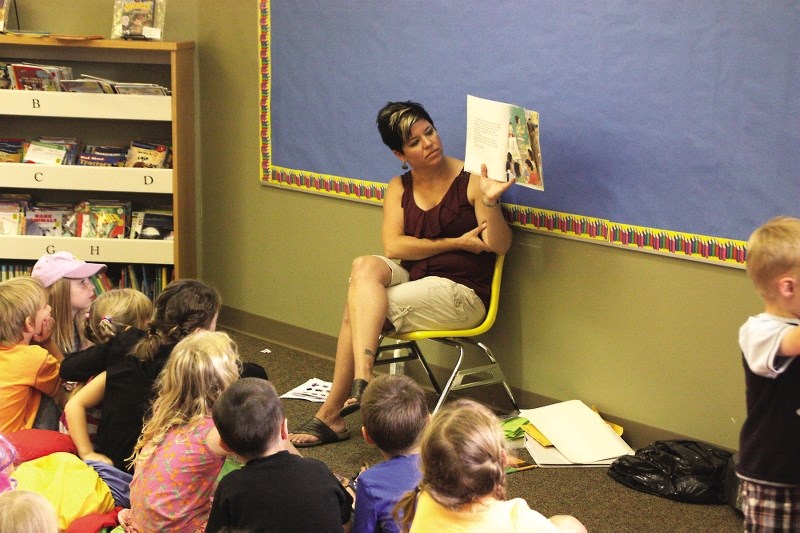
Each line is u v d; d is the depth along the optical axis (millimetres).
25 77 4387
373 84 3988
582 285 3500
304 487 2051
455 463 1785
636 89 3217
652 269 3305
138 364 2734
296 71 4266
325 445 3492
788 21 2844
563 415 3471
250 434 2090
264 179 4516
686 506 3037
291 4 4211
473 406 1903
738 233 3061
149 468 2398
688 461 3098
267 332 4688
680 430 3332
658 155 3205
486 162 3338
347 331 3535
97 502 2539
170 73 4680
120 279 4672
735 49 2967
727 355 3170
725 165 3053
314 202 4352
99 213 4547
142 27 4383
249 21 4406
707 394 3242
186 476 2365
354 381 3318
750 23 2922
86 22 4621
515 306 3715
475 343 3623
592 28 3283
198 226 4844
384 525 2094
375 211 4105
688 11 3047
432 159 3549
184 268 4625
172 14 4621
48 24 4637
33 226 4570
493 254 3637
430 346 4039
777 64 2889
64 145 4551
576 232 3465
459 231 3627
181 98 4465
